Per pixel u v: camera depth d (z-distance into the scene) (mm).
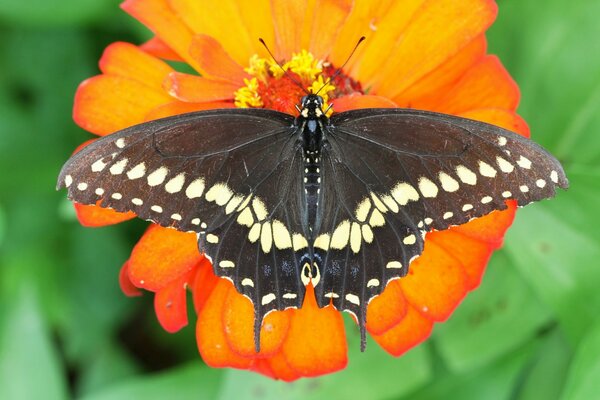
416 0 324
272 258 309
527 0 352
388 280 307
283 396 340
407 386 343
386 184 307
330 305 317
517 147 295
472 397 351
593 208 336
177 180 301
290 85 327
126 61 325
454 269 314
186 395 352
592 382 317
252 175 309
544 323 346
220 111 305
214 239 306
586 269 336
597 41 349
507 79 320
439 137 302
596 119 350
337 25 325
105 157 295
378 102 315
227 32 330
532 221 339
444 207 302
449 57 323
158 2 327
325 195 310
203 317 315
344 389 342
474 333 346
